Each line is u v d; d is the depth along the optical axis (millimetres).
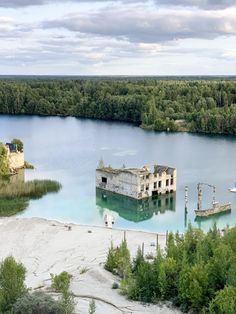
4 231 117250
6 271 72688
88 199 150625
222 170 190375
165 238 113375
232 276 72688
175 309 73625
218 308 67750
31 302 62469
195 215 137375
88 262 97625
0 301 64938
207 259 81250
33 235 114688
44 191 156000
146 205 147750
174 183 160250
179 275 76625
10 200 144875
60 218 132250
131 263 90625
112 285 82875
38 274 91062
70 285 82625
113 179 157375
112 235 115500
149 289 77500
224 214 138750
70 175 181250
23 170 188625
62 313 62375
